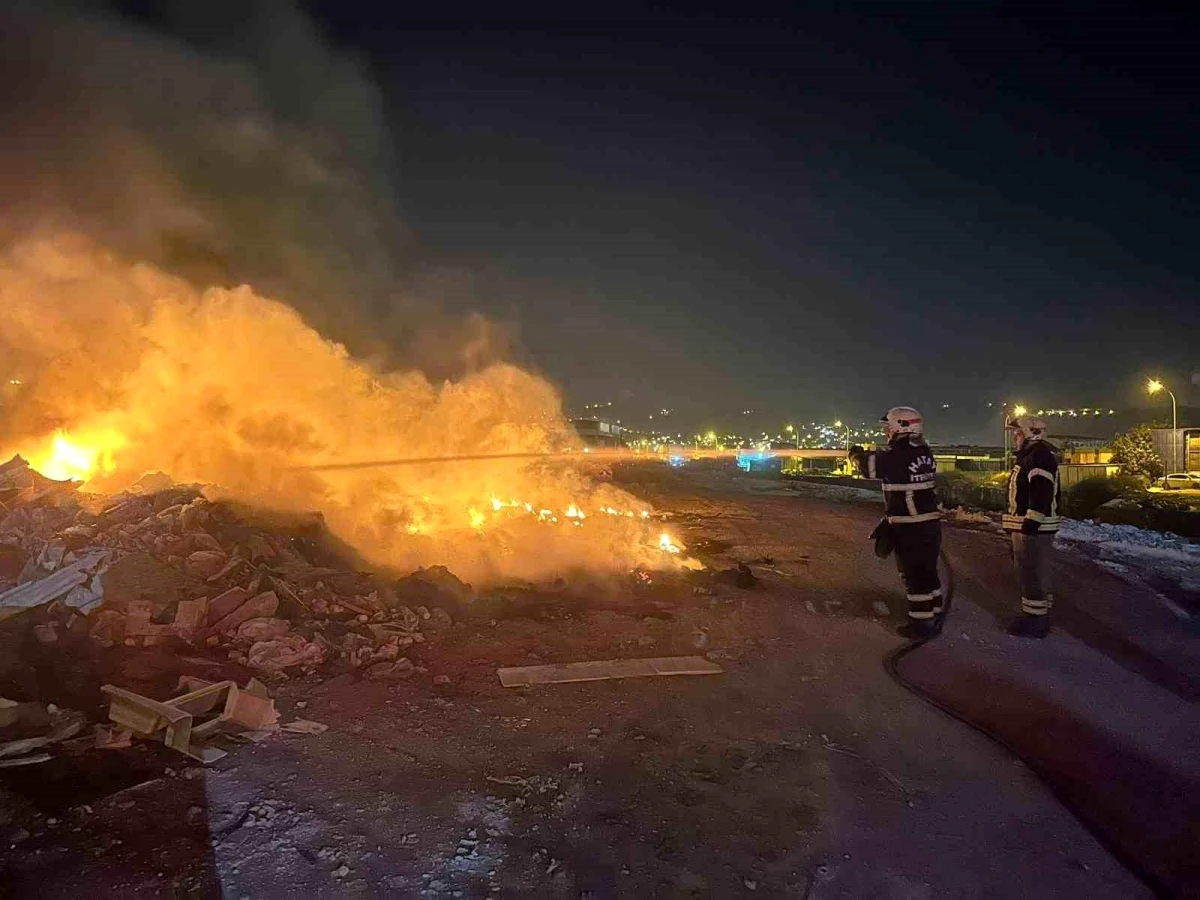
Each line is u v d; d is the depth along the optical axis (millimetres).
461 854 3330
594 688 5367
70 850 3057
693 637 6648
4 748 3725
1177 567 10023
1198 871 3549
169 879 2957
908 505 6949
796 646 6566
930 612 6965
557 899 3117
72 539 6184
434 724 4594
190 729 4023
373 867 3180
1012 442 7344
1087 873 3531
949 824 3885
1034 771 4473
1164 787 4281
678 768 4270
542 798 3857
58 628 5109
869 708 5289
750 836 3660
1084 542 11664
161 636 5309
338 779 3844
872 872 3459
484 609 7156
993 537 12281
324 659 5473
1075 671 6117
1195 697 5641
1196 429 34094
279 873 3078
